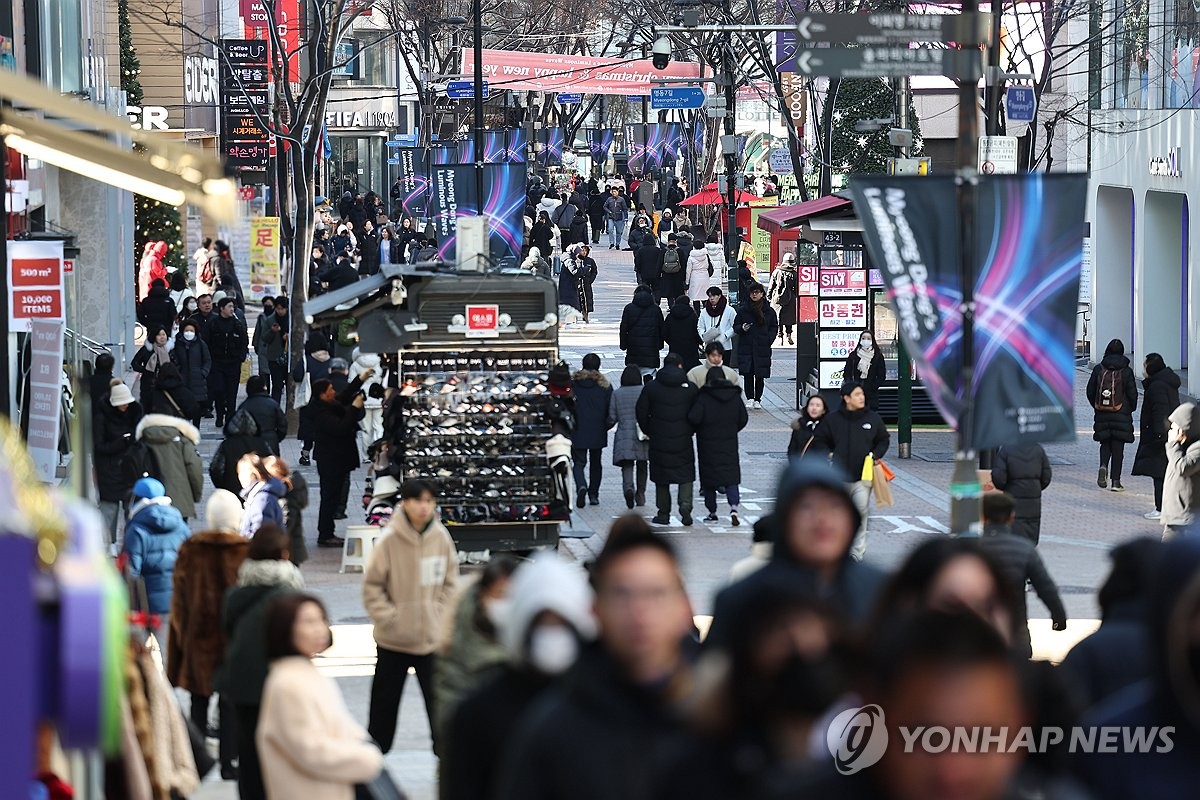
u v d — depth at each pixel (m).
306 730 20.95
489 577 22.47
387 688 30.36
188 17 117.06
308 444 68.75
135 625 24.12
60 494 10.70
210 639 30.88
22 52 67.06
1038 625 41.91
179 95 121.94
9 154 57.06
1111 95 110.06
